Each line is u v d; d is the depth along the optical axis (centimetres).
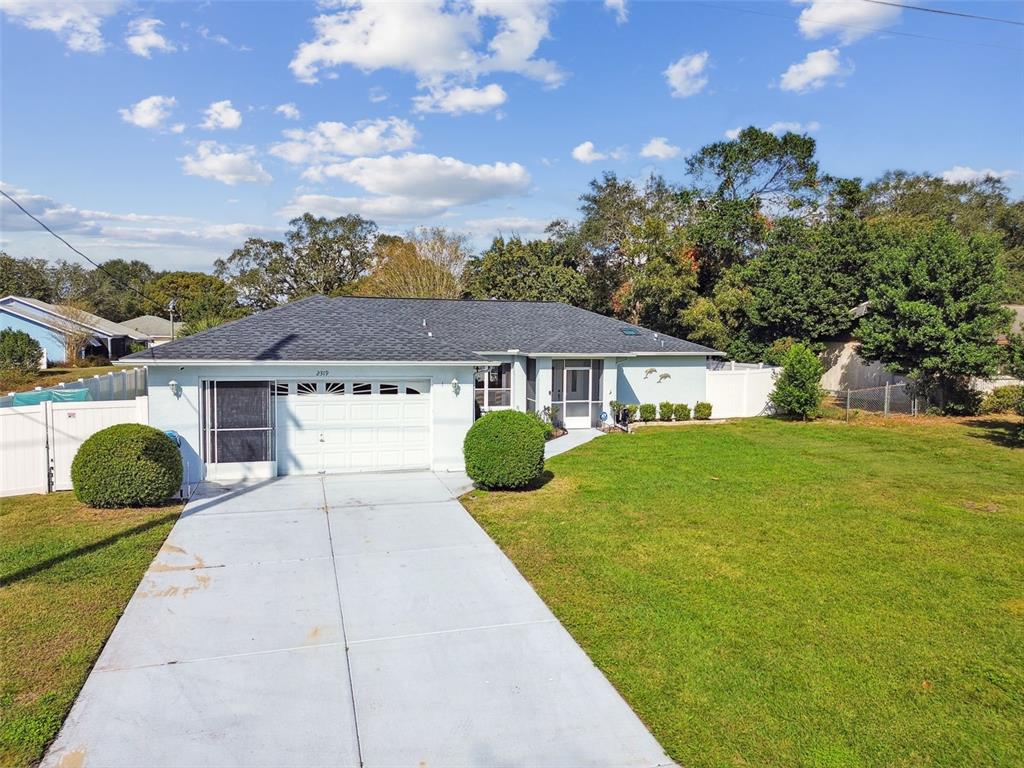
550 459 1620
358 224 6150
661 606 743
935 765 471
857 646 650
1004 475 1431
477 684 583
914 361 2245
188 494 1234
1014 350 1805
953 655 633
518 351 1989
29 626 679
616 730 516
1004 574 845
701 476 1420
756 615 720
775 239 3409
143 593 770
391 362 1394
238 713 534
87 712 529
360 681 586
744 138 3941
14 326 4088
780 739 502
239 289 5947
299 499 1211
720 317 3253
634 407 2286
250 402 1374
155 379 1304
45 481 1250
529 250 4300
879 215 4134
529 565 877
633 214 4462
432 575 844
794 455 1673
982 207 5028
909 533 1015
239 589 791
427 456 1490
